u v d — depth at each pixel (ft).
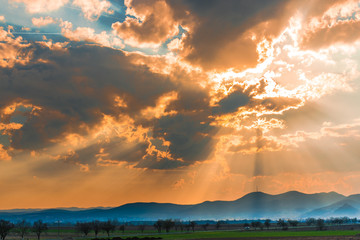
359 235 540.52
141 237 552.82
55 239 529.45
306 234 592.60
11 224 509.35
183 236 570.46
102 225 648.79
